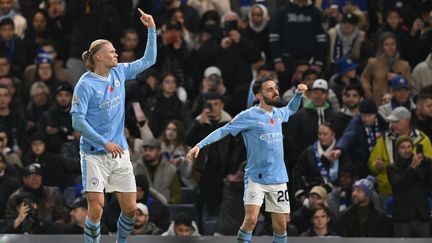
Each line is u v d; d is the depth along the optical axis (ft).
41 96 148.66
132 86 147.74
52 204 130.41
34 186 129.90
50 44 159.74
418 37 159.02
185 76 155.84
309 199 125.70
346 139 133.90
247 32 160.25
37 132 139.23
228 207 127.24
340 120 139.64
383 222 125.59
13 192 133.39
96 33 160.45
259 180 98.22
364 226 125.39
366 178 129.29
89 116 94.17
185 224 125.49
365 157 135.13
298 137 138.62
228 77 154.10
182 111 147.64
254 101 140.05
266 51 159.84
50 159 138.10
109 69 94.94
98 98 94.02
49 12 165.37
